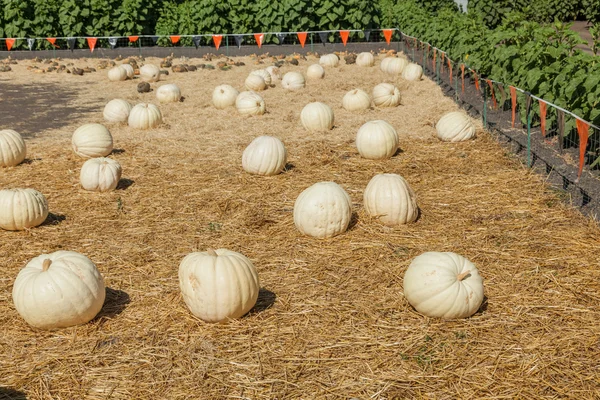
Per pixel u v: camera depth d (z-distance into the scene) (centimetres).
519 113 1173
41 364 457
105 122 1280
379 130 965
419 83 1703
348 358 457
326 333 491
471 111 1292
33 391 427
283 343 478
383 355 460
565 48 1065
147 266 614
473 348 466
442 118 1085
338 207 670
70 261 511
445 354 459
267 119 1289
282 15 2353
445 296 500
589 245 635
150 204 791
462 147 1028
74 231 708
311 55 2248
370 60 2055
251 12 2388
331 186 682
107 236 692
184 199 807
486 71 1437
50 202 802
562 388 418
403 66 1869
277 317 516
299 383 430
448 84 1633
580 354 455
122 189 851
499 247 638
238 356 462
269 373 442
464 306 502
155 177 902
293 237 680
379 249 641
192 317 516
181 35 2352
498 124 1154
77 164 970
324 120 1170
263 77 1706
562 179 834
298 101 1495
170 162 976
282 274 593
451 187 830
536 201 766
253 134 1152
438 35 1956
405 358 455
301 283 574
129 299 551
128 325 509
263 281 580
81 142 993
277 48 2316
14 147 955
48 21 2355
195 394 421
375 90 1399
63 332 500
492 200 777
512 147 1004
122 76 1828
